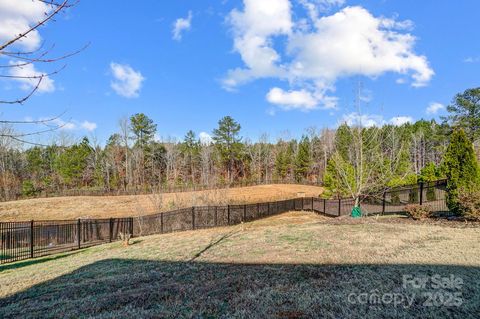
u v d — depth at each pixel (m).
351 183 17.83
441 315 3.54
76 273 7.86
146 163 54.97
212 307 4.38
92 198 35.72
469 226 8.93
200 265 7.29
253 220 19.30
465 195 9.80
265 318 3.85
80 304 5.13
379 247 7.17
